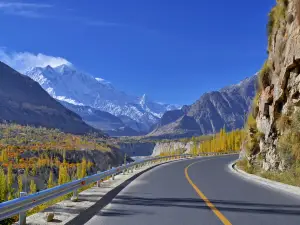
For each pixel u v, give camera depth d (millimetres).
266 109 27906
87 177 13922
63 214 9641
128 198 13320
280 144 23719
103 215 9859
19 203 7551
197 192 15250
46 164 189250
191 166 38219
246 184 19156
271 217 9477
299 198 13484
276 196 14039
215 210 10578
